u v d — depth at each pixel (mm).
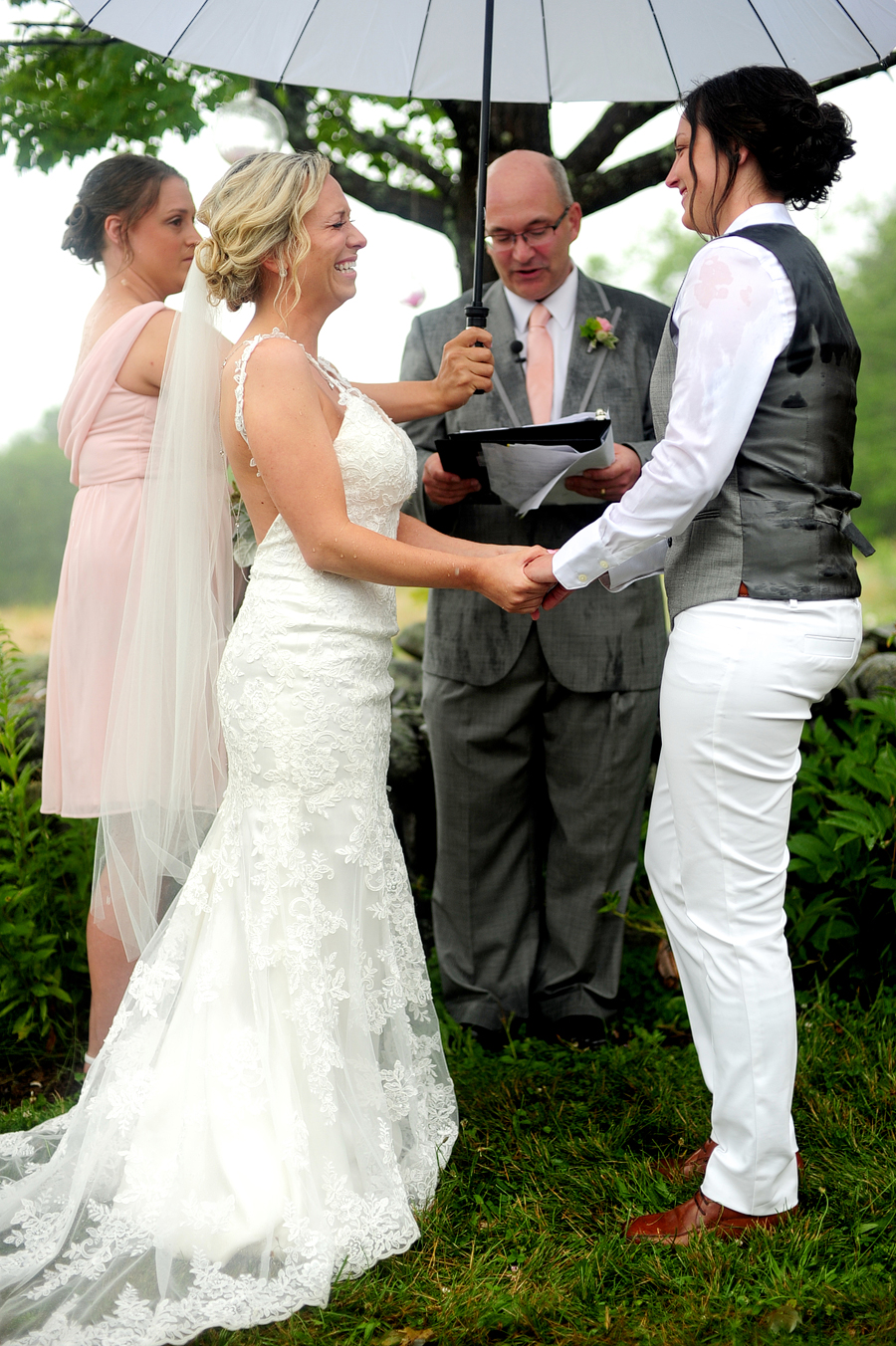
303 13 2852
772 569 2100
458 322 3197
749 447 2104
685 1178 2461
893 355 18812
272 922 2318
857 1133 2594
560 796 3279
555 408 3121
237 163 2391
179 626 2543
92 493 2869
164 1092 2279
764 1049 2150
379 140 3988
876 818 3213
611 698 3164
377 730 2445
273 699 2342
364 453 2383
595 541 2186
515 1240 2281
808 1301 2025
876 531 18000
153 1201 2180
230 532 2615
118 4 2762
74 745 2850
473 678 3184
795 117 2082
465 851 3330
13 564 22469
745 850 2154
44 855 3375
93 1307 2037
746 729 2109
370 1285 2127
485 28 2635
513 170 2992
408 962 2549
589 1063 3057
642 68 2865
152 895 2645
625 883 3322
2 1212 2283
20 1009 3297
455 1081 2957
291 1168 2184
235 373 2305
